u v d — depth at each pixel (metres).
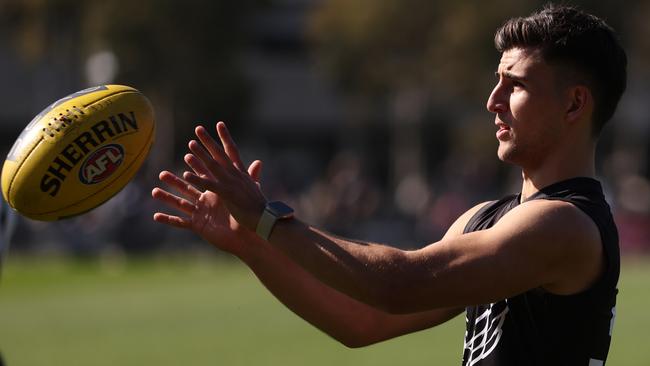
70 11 125.19
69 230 95.69
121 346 39.94
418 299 11.81
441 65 124.88
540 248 11.73
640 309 48.53
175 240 93.81
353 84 131.75
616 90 12.52
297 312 14.46
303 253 12.10
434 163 155.00
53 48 128.88
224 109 127.44
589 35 12.30
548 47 12.30
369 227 105.50
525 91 12.41
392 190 160.38
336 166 156.25
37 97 148.75
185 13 121.44
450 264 11.74
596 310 12.13
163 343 40.34
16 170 13.95
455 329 43.06
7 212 17.31
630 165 154.62
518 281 11.77
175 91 124.38
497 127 12.92
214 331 43.31
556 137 12.44
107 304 53.94
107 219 91.50
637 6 125.12
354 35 127.69
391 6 125.81
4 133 151.75
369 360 35.94
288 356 36.88
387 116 159.62
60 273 72.25
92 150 14.03
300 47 162.75
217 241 14.18
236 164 12.73
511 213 12.07
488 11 122.38
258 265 14.27
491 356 12.44
